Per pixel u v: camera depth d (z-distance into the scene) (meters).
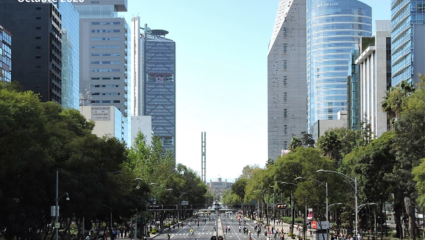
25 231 66.50
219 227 176.00
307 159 114.25
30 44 197.00
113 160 83.94
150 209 142.88
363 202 100.81
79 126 90.56
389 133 94.38
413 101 79.88
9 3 198.12
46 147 66.56
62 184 70.12
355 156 98.88
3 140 58.38
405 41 148.12
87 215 76.62
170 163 191.62
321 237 91.62
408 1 145.38
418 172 66.06
